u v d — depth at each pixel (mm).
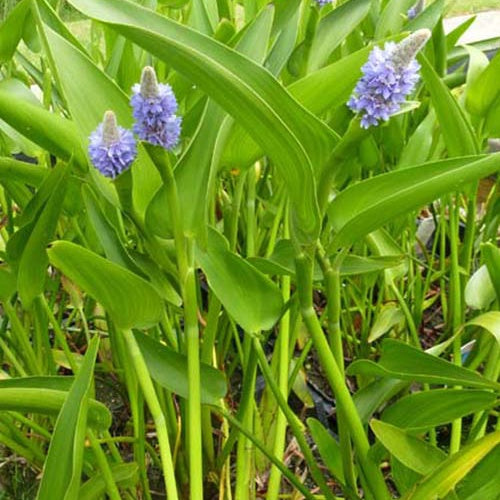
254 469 998
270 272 863
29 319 1201
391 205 580
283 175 564
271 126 516
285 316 922
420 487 614
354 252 1285
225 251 721
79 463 563
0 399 592
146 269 753
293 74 970
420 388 1215
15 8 944
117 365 1174
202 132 648
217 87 511
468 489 693
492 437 589
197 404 689
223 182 1437
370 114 542
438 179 559
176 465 967
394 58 528
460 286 1147
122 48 1013
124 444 1171
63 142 730
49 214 690
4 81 982
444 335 1225
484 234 1184
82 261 599
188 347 683
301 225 596
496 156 553
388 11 1130
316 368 1336
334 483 1073
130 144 589
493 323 733
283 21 976
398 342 699
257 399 1234
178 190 645
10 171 819
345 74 719
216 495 1021
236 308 730
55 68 743
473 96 907
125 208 668
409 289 1312
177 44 483
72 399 599
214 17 1163
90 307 1235
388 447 652
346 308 1257
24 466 1138
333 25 967
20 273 741
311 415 1237
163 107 549
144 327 683
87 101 715
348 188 634
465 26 1227
